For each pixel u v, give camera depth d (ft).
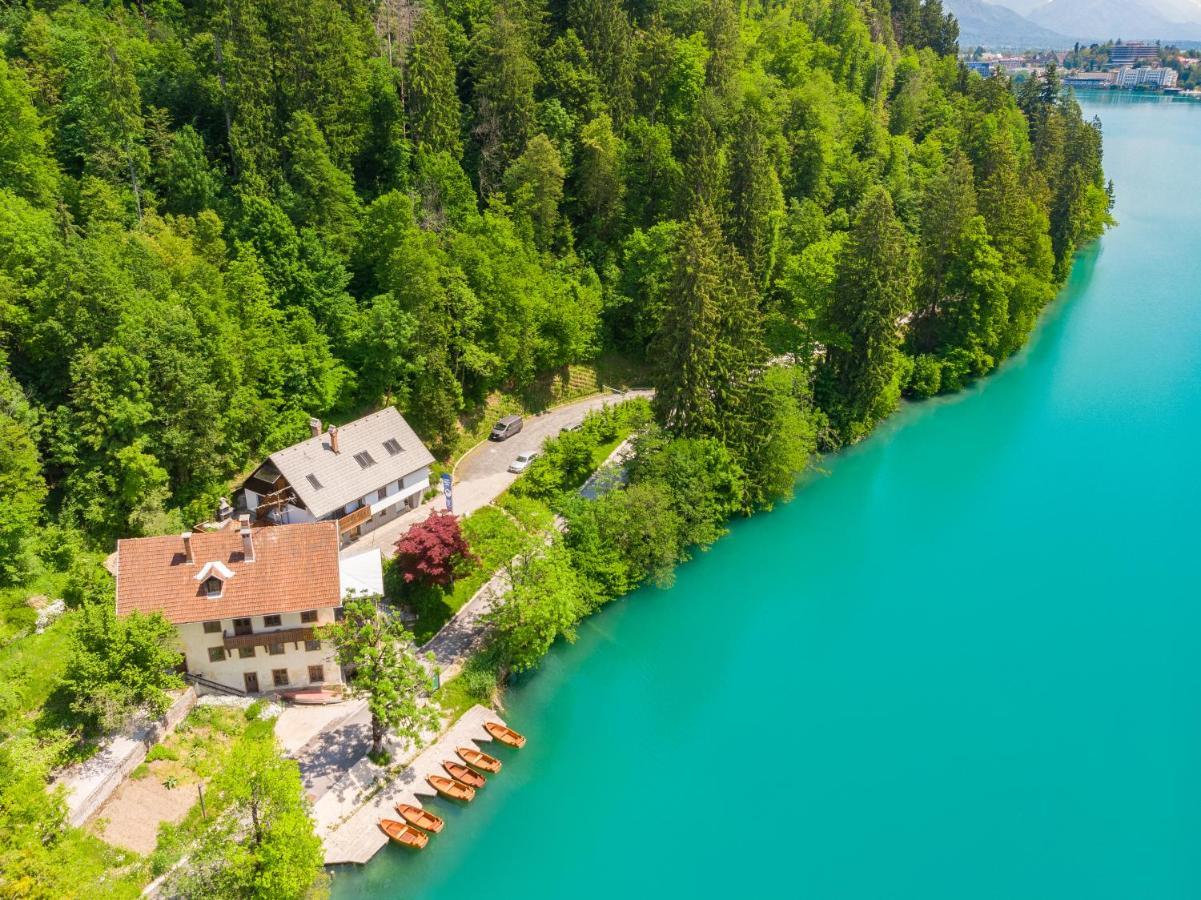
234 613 172.86
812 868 164.25
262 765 136.67
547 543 226.79
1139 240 563.48
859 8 544.21
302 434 234.79
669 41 355.97
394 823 160.04
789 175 374.22
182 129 250.98
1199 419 333.62
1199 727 196.44
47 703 161.79
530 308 275.18
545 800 174.19
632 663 212.84
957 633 225.15
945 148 463.83
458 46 326.85
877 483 291.38
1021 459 306.76
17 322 192.85
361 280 268.62
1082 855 168.14
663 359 258.37
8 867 119.24
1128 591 240.12
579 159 323.16
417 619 202.49
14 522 173.58
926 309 364.58
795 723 197.16
